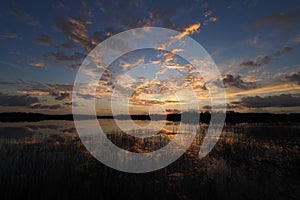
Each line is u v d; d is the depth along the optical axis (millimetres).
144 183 6223
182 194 5602
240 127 22484
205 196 5508
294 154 9789
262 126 22953
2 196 5219
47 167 7305
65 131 19016
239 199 5363
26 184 5867
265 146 11781
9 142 12336
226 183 6340
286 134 16188
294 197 5461
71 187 5793
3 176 6379
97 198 5262
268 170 7559
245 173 7254
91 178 6469
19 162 7836
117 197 5340
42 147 10828
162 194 5566
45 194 5371
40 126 25234
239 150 10836
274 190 5871
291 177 6836
